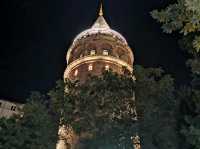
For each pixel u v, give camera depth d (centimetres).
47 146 2831
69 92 3269
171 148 2469
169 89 3020
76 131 3039
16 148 2556
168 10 1364
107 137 2859
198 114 1916
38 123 2811
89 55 6138
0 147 2519
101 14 7388
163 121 2734
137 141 2872
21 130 2644
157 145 2638
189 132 1797
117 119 2936
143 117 2869
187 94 2186
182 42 1645
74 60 6269
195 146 1808
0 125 2611
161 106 2878
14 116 2766
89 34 6662
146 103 2984
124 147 2833
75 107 3180
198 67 1612
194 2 1178
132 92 3169
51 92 3281
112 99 3150
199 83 1922
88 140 2922
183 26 1380
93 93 3231
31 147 2619
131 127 2859
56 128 3134
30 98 3000
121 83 3228
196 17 1236
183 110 2197
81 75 5878
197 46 1332
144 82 3161
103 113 3058
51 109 3203
